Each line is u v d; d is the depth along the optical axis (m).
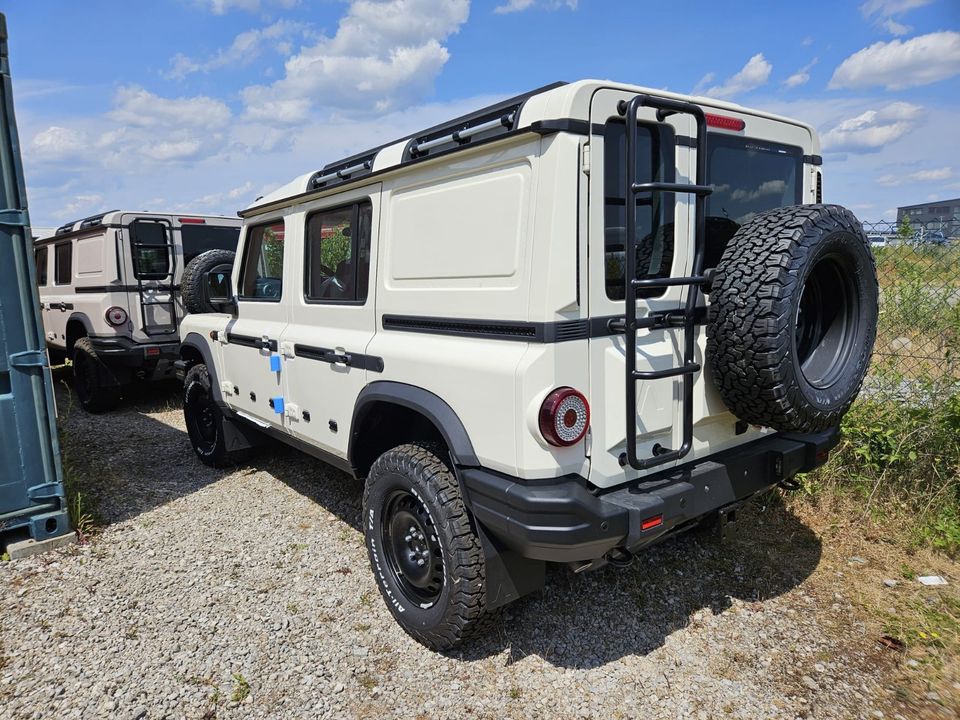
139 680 2.79
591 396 2.43
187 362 5.86
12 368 3.87
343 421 3.55
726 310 2.48
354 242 3.47
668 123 2.62
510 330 2.48
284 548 3.96
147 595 3.46
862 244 2.77
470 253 2.67
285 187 4.17
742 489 2.91
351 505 4.61
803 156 3.36
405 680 2.76
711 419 2.85
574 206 2.31
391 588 3.11
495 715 2.55
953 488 3.94
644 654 2.88
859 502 4.10
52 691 2.73
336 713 2.58
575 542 2.33
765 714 2.51
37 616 3.28
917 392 4.20
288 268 4.12
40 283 9.56
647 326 2.55
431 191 2.88
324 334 3.71
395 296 3.13
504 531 2.47
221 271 5.31
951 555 3.61
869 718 2.48
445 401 2.76
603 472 2.50
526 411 2.35
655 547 3.79
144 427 7.01
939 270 4.23
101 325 7.36
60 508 4.10
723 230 2.99
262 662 2.89
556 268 2.31
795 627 3.04
